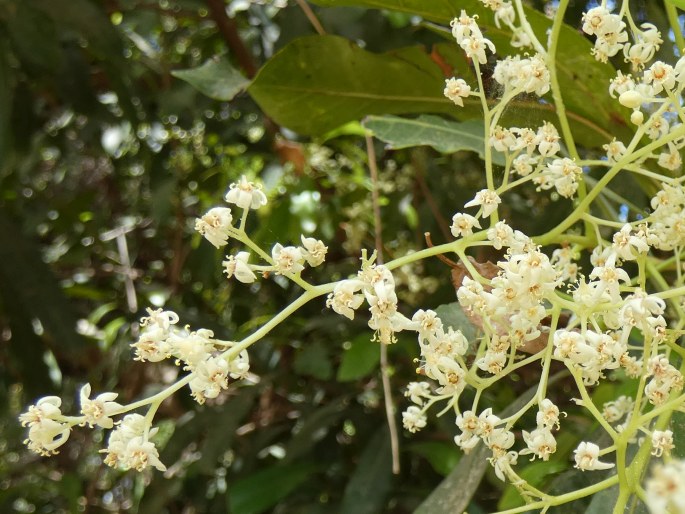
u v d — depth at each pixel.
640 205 0.29
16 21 0.39
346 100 0.29
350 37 0.38
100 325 0.55
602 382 0.30
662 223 0.19
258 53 0.52
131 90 0.47
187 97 0.50
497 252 0.27
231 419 0.41
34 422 0.16
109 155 0.53
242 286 0.51
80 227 0.57
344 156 0.46
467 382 0.18
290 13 0.40
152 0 0.55
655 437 0.16
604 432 0.24
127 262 0.53
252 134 0.52
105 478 0.58
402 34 0.38
